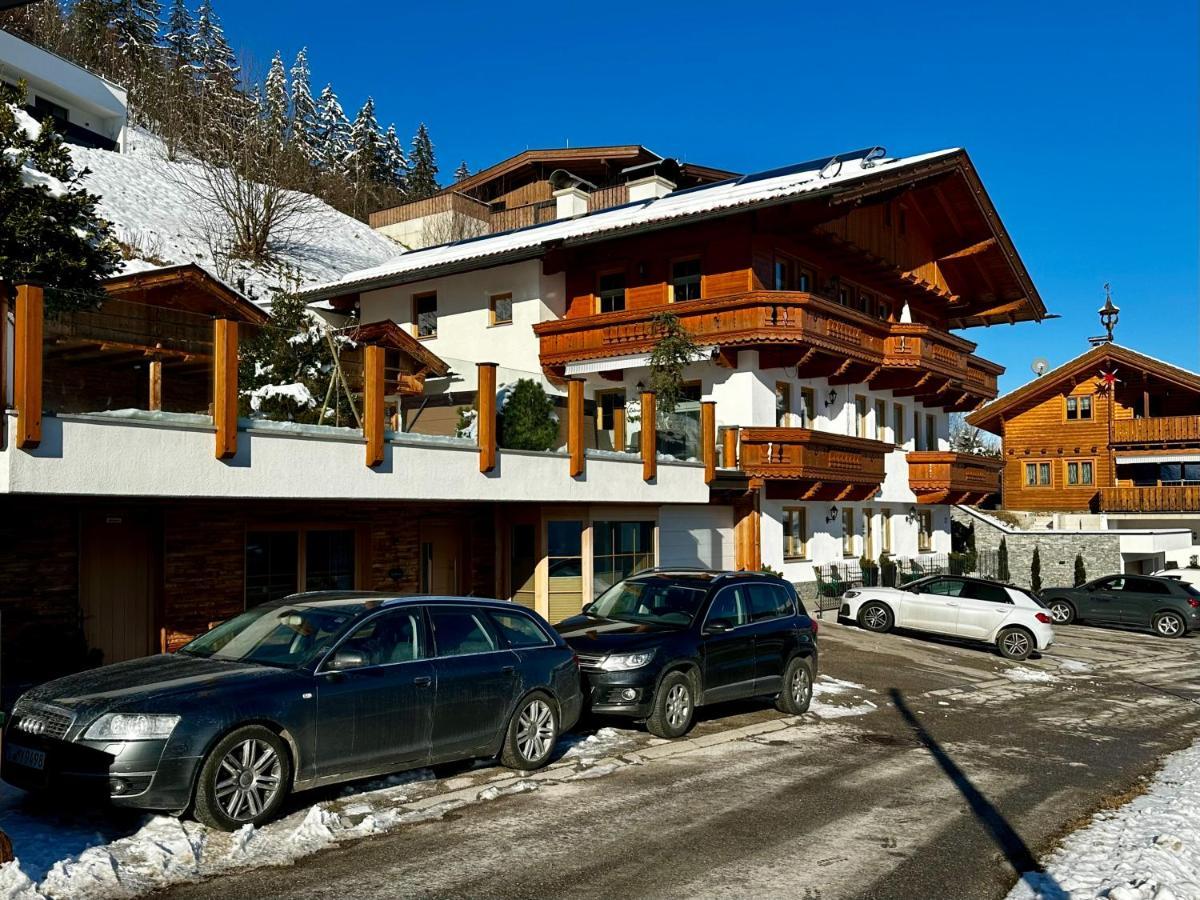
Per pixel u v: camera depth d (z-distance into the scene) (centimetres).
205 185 4822
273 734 740
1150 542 3581
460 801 843
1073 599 3012
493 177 5716
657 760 1038
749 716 1323
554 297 2738
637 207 3017
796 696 1340
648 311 2436
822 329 2430
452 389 1493
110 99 4716
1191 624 2808
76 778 675
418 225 5856
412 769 926
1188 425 4394
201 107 5634
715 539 2319
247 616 895
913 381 2944
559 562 1861
